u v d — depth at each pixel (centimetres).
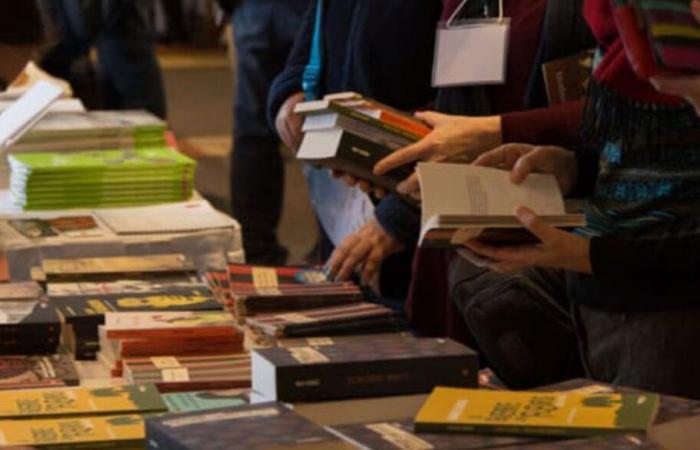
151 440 250
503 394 272
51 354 351
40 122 538
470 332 406
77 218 467
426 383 283
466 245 326
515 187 328
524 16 415
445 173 321
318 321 363
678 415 263
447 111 427
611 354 341
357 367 277
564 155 345
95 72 820
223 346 342
